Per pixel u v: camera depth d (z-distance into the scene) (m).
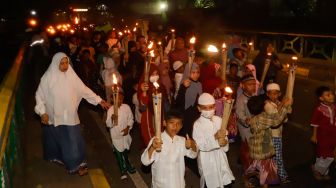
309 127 9.60
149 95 7.09
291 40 18.30
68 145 6.39
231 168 7.39
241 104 6.62
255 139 6.05
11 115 5.79
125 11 41.88
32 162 7.00
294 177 6.90
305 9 24.41
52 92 6.20
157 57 10.59
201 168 5.58
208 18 28.78
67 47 14.45
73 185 6.20
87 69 12.27
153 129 6.96
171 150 4.91
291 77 5.60
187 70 7.32
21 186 5.93
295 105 11.82
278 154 6.26
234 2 29.44
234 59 10.32
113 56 11.60
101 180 6.51
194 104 7.12
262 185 6.24
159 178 4.96
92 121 10.29
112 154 8.13
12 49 31.72
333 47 15.95
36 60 13.92
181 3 37.41
